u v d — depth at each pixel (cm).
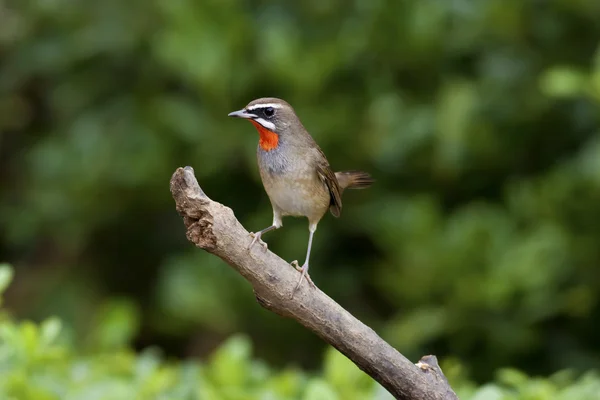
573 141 1246
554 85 1077
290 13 1280
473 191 1283
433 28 1208
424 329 1159
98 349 1066
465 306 1163
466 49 1239
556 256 1148
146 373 765
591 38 1229
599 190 1131
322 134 1202
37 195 1341
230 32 1218
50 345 839
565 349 1211
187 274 1267
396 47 1232
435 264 1172
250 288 1262
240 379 787
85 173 1304
